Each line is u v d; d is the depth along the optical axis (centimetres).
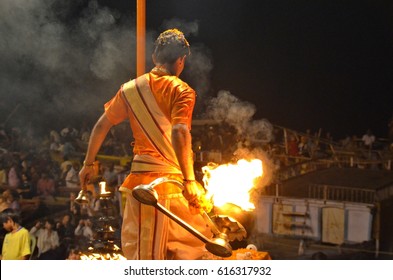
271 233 1680
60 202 1466
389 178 1809
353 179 1808
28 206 1437
